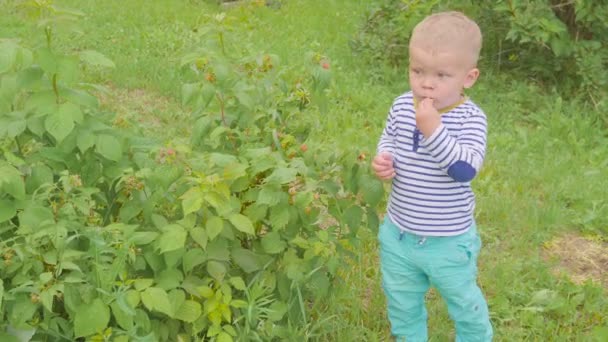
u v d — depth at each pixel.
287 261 3.34
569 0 8.01
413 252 3.19
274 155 3.23
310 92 3.88
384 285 3.40
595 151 6.67
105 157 3.18
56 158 3.24
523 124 7.42
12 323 2.86
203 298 3.32
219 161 3.10
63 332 3.13
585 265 4.85
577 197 5.66
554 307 4.13
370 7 9.16
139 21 10.24
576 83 8.06
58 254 2.92
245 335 3.19
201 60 3.44
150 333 2.97
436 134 2.90
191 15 10.79
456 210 3.12
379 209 5.16
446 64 2.90
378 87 8.00
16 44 2.99
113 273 2.92
